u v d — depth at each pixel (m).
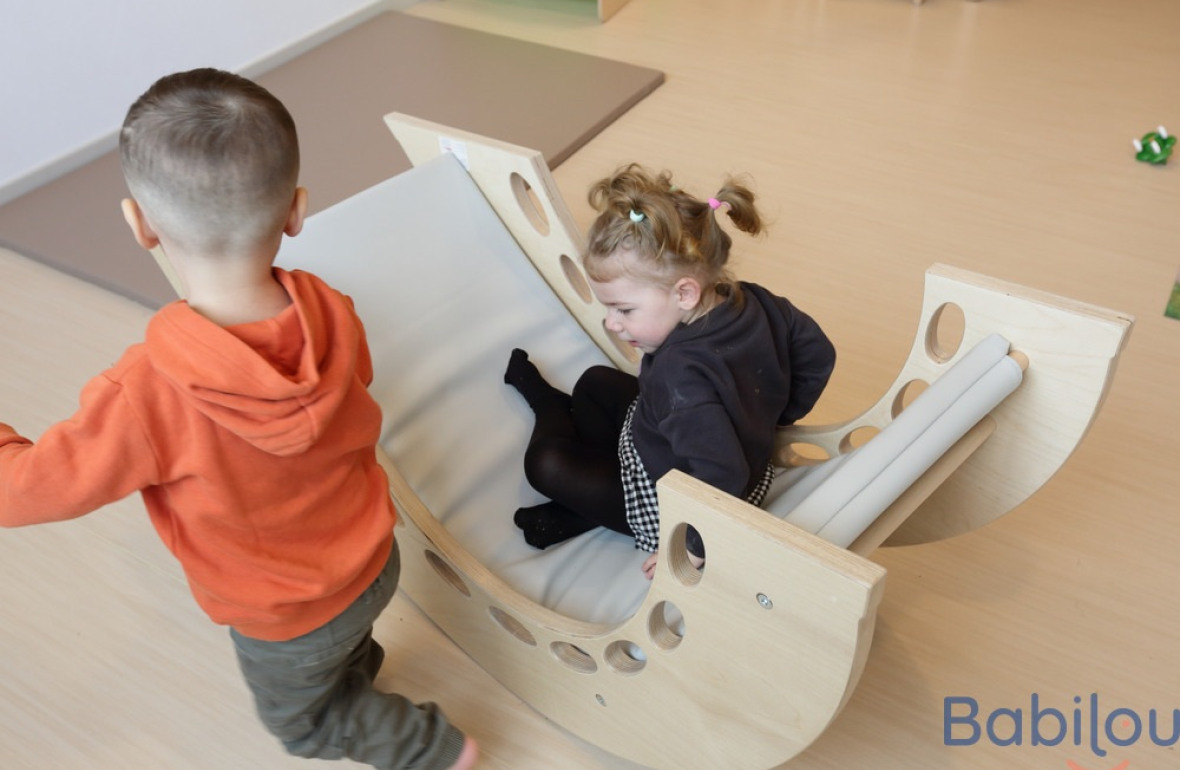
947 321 2.05
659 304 1.18
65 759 1.35
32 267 2.28
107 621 1.53
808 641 0.95
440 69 2.97
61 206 2.46
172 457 0.91
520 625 1.33
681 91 2.87
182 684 1.44
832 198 2.41
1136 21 3.16
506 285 1.57
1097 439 1.79
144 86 2.75
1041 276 2.15
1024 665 1.46
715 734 1.15
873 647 1.49
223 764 1.35
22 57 2.44
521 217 1.57
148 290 2.13
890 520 1.08
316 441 0.95
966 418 1.12
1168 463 1.75
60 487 0.89
